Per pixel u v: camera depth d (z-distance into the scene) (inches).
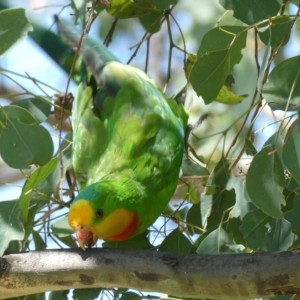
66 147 248.8
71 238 242.7
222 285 174.7
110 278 185.2
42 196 226.7
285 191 210.4
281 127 190.9
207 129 437.1
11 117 217.8
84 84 268.5
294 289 170.1
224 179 230.4
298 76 189.6
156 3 219.1
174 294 182.5
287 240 200.8
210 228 225.3
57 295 223.9
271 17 205.0
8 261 192.4
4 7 276.7
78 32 267.9
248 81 427.2
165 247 226.1
